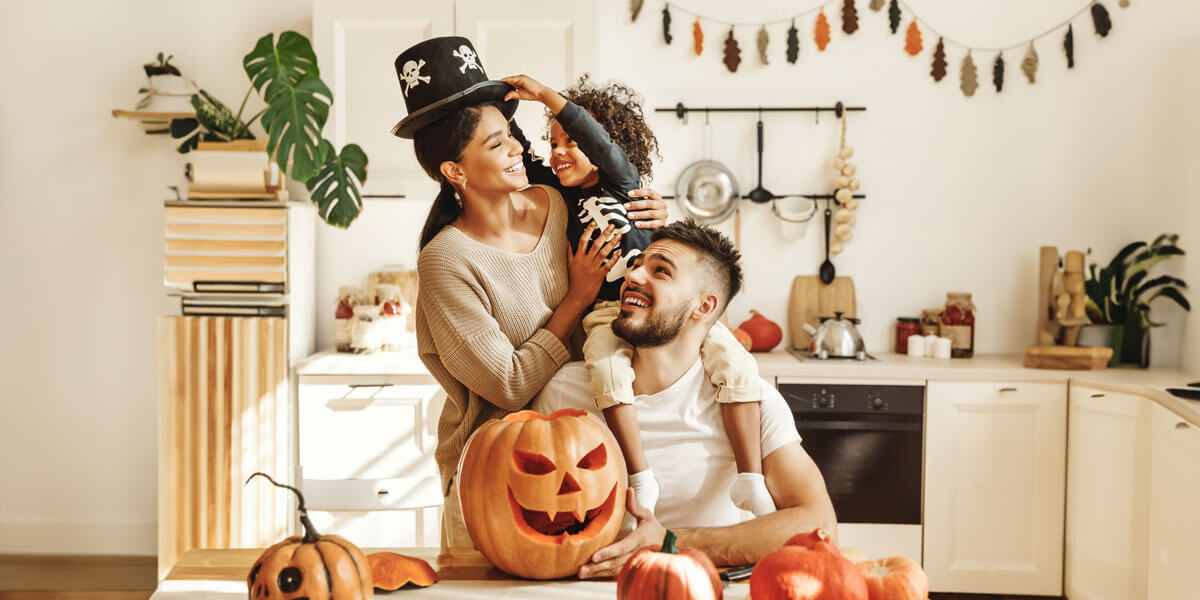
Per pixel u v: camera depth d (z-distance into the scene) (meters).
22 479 3.96
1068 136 3.77
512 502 1.32
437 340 1.69
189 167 3.42
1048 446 3.33
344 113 3.51
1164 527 2.72
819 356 3.56
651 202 1.83
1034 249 3.81
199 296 3.45
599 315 1.66
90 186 3.88
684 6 3.82
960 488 3.36
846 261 3.88
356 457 3.41
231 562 1.46
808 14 3.81
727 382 1.51
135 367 3.93
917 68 3.81
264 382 3.42
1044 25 3.75
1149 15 3.68
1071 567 3.29
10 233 3.90
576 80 3.45
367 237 3.91
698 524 1.56
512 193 1.82
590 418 1.42
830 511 1.46
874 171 3.84
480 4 3.45
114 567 3.79
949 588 3.37
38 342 3.93
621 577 1.18
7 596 3.46
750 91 3.84
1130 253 3.57
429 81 1.62
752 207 3.87
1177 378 3.20
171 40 3.84
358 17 3.47
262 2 3.84
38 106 3.86
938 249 3.85
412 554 1.49
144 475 3.96
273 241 3.42
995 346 3.85
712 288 1.49
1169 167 3.69
